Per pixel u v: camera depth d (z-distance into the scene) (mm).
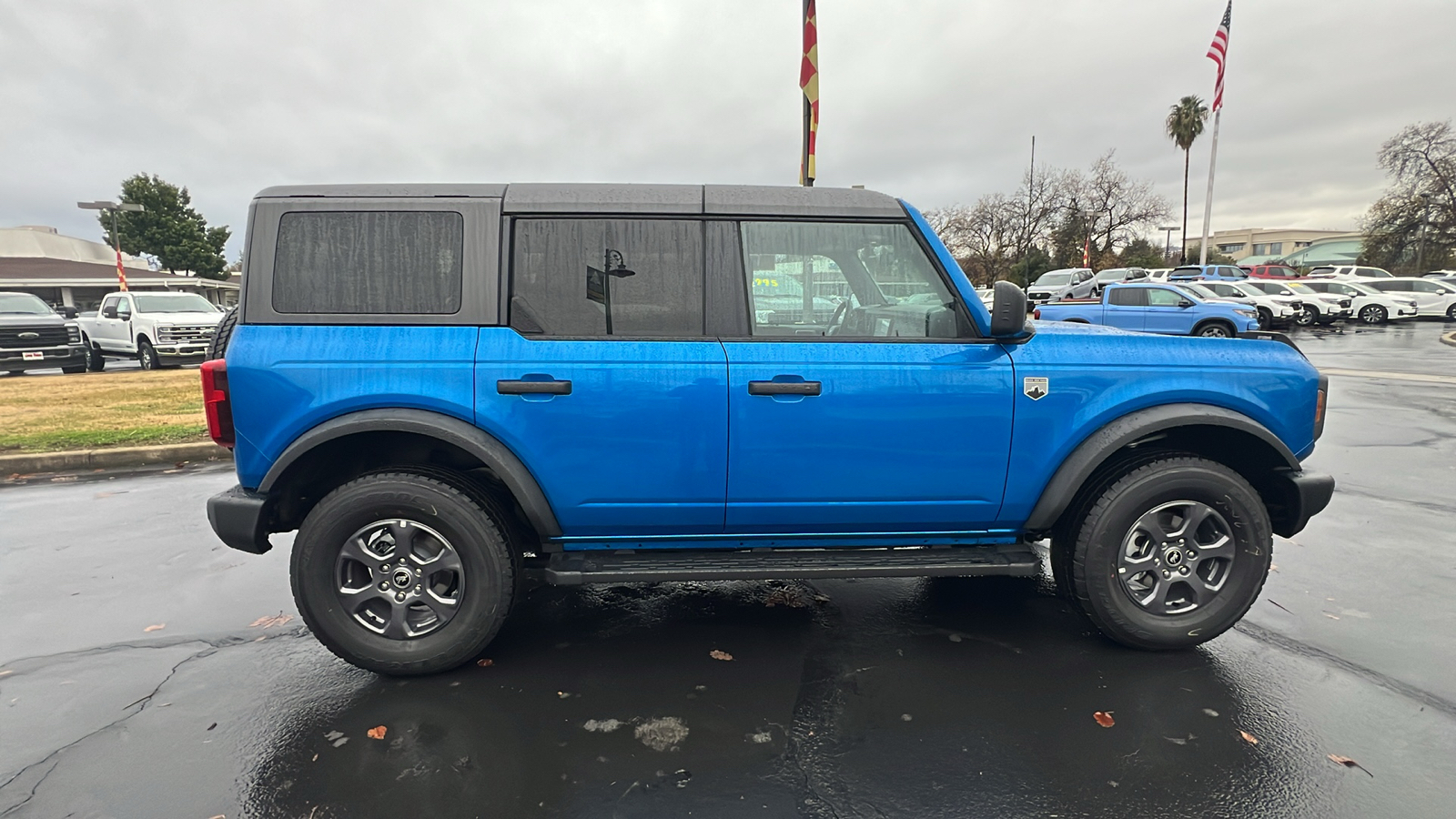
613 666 3078
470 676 2998
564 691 2879
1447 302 27641
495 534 2898
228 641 3357
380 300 2840
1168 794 2262
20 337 14641
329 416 2793
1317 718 2656
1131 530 3012
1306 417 3123
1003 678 2951
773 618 3549
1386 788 2287
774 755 2469
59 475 6648
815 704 2773
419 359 2799
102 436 7621
